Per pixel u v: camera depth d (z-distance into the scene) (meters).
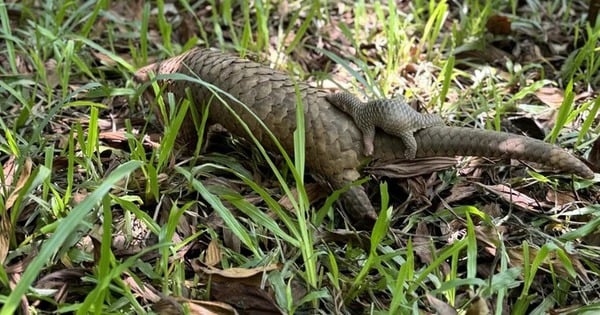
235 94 2.85
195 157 2.89
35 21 4.03
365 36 4.25
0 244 2.43
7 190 2.67
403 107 2.71
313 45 4.19
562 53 4.11
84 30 3.75
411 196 2.86
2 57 3.88
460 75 3.91
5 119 3.36
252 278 2.35
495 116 3.29
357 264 2.56
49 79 3.71
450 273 2.42
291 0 4.59
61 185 2.90
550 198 2.92
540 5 4.54
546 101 3.59
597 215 2.75
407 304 2.29
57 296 2.30
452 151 2.73
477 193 2.95
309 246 2.39
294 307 2.26
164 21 3.88
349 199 2.73
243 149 3.17
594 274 2.55
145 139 3.20
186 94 2.98
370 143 2.71
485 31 4.21
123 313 2.22
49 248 1.88
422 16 4.47
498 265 2.56
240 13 4.52
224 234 2.64
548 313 2.35
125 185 2.79
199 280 2.42
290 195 2.45
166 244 2.11
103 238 2.06
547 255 2.45
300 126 2.51
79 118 3.41
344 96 2.77
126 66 3.56
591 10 4.18
